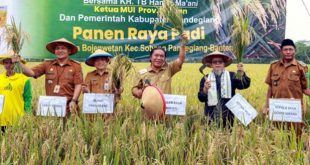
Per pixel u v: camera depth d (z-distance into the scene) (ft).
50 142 19.48
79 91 26.63
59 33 36.45
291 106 23.57
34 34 36.27
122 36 36.68
